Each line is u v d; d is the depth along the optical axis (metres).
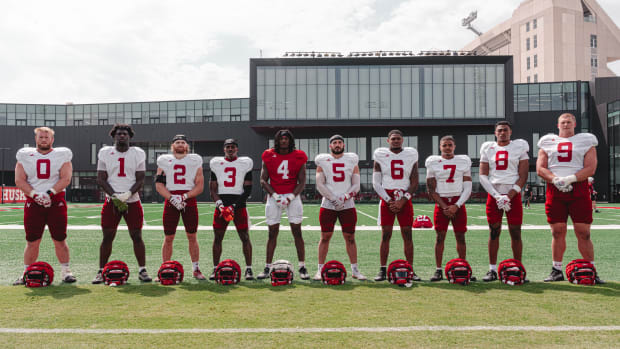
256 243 8.10
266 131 35.91
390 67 33.06
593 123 35.09
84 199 39.31
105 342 2.71
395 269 4.45
